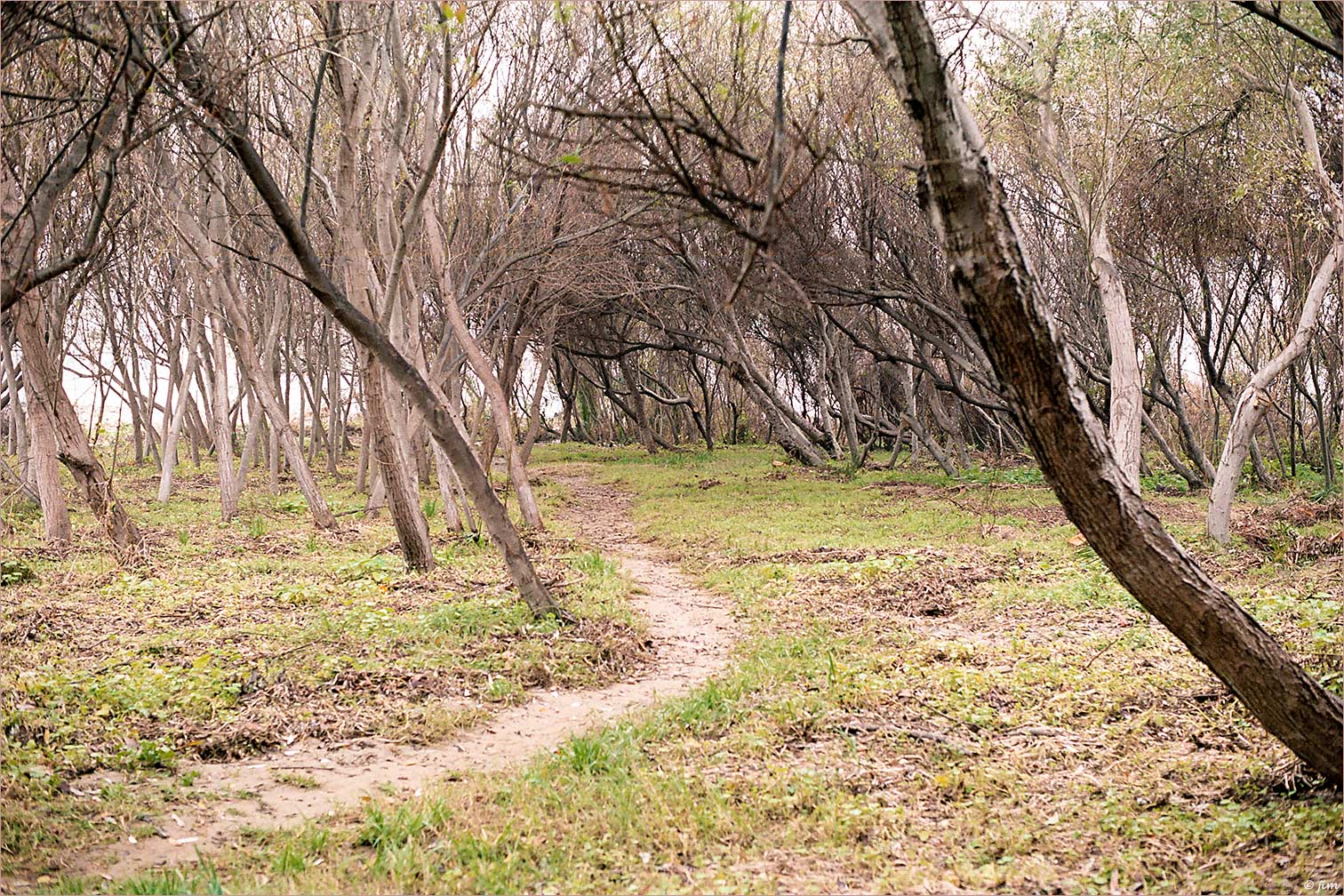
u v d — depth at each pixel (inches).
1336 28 236.8
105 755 291.4
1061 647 394.0
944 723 309.9
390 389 609.0
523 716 350.0
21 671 362.6
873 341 1206.9
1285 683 222.1
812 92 708.0
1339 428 1152.8
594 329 1440.7
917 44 195.3
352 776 292.4
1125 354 698.2
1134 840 224.4
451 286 741.3
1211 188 890.7
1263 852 213.8
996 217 200.5
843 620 464.8
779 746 296.5
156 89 339.3
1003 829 232.4
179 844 240.5
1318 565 547.5
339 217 590.2
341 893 207.9
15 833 233.9
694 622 495.2
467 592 520.1
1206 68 728.3
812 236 922.1
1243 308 973.8
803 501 971.9
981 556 619.2
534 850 230.4
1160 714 305.6
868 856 221.1
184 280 1016.9
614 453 1786.4
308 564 617.9
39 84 380.8
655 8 377.1
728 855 226.7
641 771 277.0
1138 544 216.2
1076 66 687.7
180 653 402.6
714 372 1934.1
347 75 570.3
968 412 1621.6
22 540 676.1
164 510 884.6
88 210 597.6
